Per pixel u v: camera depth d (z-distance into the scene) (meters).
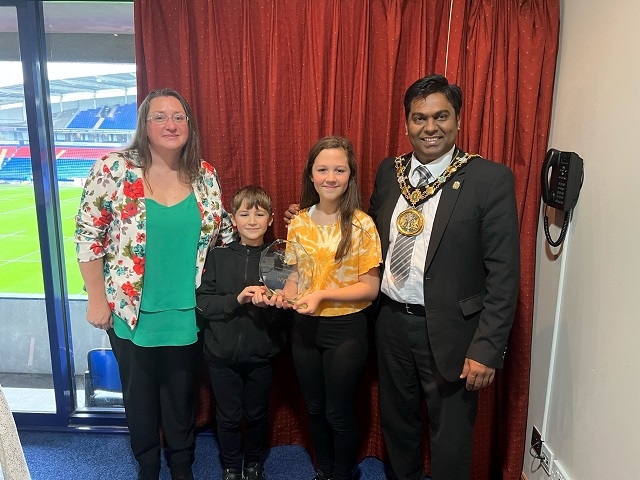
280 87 1.85
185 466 1.84
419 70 1.79
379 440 2.09
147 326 1.62
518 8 1.71
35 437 2.21
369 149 1.91
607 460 1.35
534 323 1.90
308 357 1.69
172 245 1.61
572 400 1.57
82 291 2.31
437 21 1.78
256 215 1.70
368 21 1.78
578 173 1.52
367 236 1.57
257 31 1.82
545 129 1.75
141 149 1.58
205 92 1.86
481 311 1.48
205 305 1.66
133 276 1.58
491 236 1.41
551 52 1.71
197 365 1.81
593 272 1.44
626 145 1.28
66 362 2.22
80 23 2.02
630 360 1.25
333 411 1.70
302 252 1.60
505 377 1.94
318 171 1.56
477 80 1.74
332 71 1.81
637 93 1.24
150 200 1.57
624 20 1.30
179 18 1.80
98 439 2.20
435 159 1.48
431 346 1.48
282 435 2.17
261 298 1.57
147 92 1.86
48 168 2.03
